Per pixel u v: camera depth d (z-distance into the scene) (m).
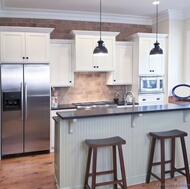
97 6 4.64
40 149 4.48
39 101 4.40
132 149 3.24
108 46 4.98
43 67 4.40
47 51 4.43
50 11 4.89
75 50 4.77
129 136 3.22
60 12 4.96
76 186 3.02
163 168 2.97
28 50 4.33
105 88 5.51
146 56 5.12
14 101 4.28
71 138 2.96
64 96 5.22
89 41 4.84
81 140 3.00
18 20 4.80
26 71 4.30
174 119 3.48
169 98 5.25
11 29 4.21
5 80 4.19
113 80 5.21
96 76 5.43
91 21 5.27
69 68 4.91
